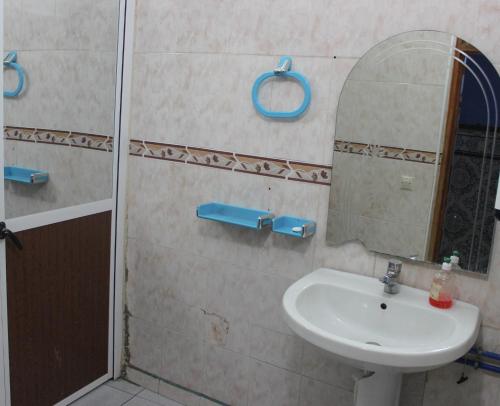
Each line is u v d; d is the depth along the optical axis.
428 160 1.67
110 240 2.33
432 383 1.78
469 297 1.67
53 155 1.96
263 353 2.12
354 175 1.80
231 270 2.13
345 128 1.79
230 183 2.07
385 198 1.76
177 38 2.09
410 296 1.70
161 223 2.28
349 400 1.95
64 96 1.97
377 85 1.72
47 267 2.03
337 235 1.87
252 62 1.94
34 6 1.80
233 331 2.18
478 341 1.68
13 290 1.90
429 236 1.70
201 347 2.28
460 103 1.59
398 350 1.36
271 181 1.98
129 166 2.32
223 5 1.96
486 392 1.70
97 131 2.14
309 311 1.73
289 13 1.84
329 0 1.76
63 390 2.22
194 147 2.13
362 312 1.73
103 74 2.11
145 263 2.37
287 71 1.85
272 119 1.93
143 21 2.17
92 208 2.19
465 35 1.56
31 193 1.91
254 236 2.05
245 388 2.20
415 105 1.66
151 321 2.40
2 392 1.92
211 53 2.02
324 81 1.81
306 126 1.87
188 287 2.26
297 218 1.93
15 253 1.88
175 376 2.38
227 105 2.02
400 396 1.83
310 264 1.95
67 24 1.93
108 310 2.40
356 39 1.73
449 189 1.64
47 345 2.09
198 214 2.02
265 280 2.06
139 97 2.23
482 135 1.57
